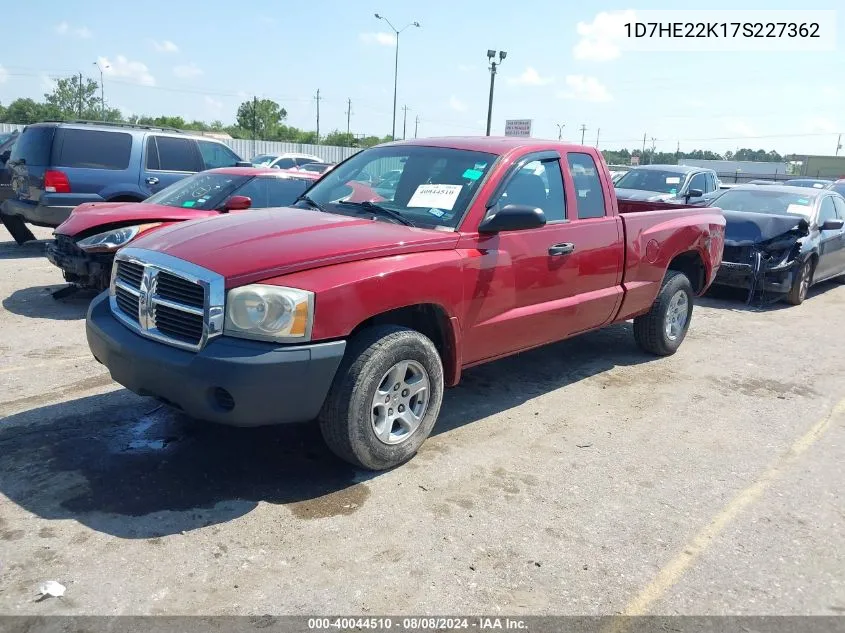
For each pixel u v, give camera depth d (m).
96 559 3.06
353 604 2.88
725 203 11.12
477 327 4.44
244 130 73.75
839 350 7.48
